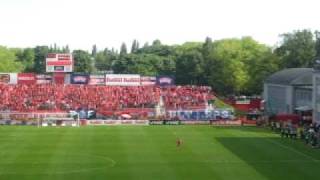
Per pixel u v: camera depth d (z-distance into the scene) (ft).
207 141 329.72
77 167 236.63
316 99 410.52
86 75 598.75
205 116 480.23
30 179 211.41
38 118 444.14
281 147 301.84
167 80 605.73
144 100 563.89
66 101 549.13
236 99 629.10
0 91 565.53
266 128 416.26
